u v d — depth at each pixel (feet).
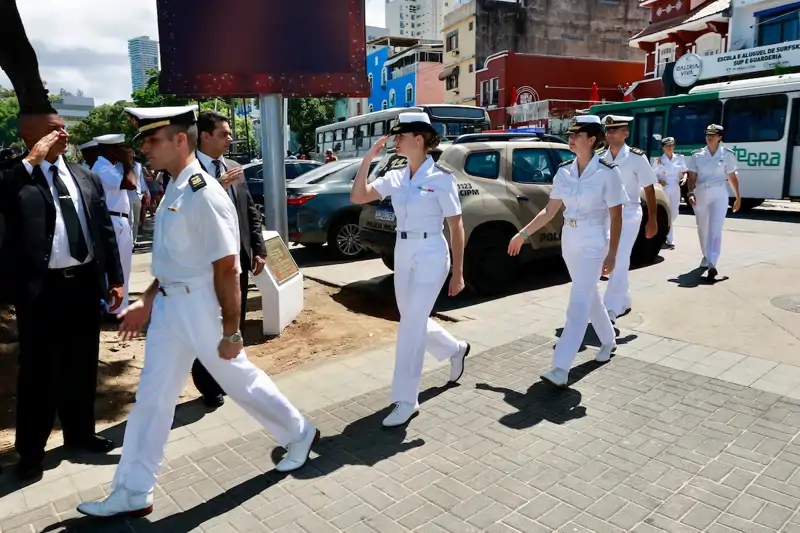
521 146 23.85
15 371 16.15
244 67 19.65
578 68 105.91
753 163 48.98
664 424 11.73
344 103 170.40
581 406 12.67
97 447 11.69
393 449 11.16
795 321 17.69
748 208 51.08
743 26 73.67
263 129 22.04
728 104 50.31
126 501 9.09
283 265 19.84
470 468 10.41
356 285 26.03
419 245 11.83
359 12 19.99
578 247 13.21
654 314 18.90
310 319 20.45
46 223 10.36
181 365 9.25
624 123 17.06
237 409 13.30
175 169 8.95
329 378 14.87
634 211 17.43
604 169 13.02
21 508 9.74
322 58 20.02
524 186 23.24
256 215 14.73
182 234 8.75
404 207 11.87
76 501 9.92
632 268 26.07
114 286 11.70
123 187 19.58
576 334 13.35
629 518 8.87
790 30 68.80
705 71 71.72
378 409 12.96
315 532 8.82
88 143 19.40
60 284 10.62
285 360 16.71
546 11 123.65
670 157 30.83
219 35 19.35
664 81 78.79
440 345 13.48
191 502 9.69
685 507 9.09
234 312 8.91
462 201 21.81
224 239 8.67
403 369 12.13
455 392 13.64
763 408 12.26
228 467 10.75
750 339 16.34
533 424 11.94
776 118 47.34
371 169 32.35
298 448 10.57
